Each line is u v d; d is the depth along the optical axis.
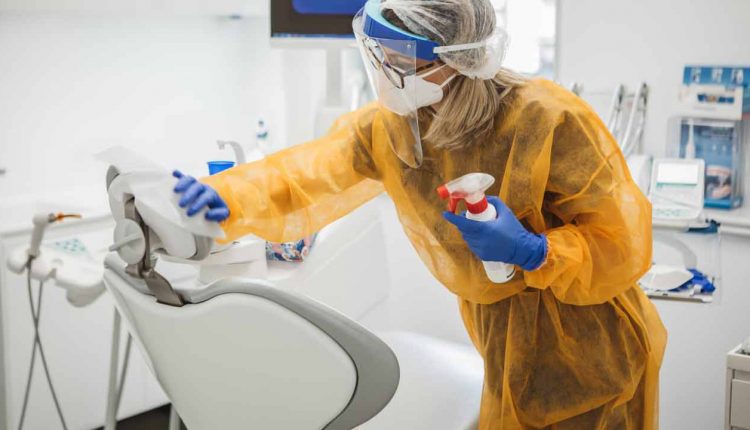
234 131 3.11
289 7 2.72
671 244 2.05
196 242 1.13
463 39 1.26
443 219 1.43
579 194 1.32
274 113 3.23
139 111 2.79
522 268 1.29
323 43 2.74
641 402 1.50
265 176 1.46
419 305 2.85
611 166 1.33
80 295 1.79
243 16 3.01
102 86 2.67
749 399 1.54
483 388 1.54
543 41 3.10
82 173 2.66
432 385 1.65
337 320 0.98
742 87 2.43
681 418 2.28
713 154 2.51
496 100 1.33
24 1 2.36
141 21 2.74
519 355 1.44
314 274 1.90
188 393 1.18
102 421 2.48
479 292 1.43
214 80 3.00
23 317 2.26
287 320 0.99
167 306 1.09
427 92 1.28
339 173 1.52
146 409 2.59
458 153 1.39
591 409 1.46
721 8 2.50
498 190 1.38
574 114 1.32
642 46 2.66
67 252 1.84
